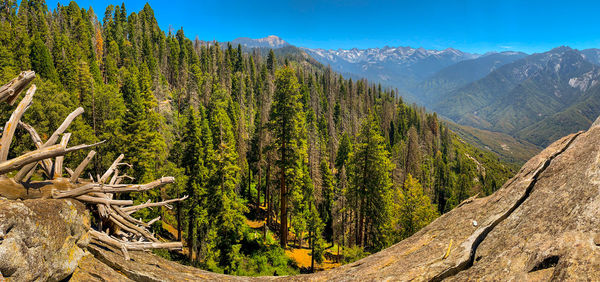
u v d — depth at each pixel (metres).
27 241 3.93
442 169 81.75
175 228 26.75
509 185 7.09
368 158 22.70
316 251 24.34
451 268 5.13
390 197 24.19
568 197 4.89
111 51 78.56
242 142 48.22
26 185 4.97
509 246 4.87
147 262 6.54
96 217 7.08
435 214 21.44
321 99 110.88
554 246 4.02
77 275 4.76
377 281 5.54
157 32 113.38
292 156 22.45
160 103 55.12
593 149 5.63
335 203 37.06
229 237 22.89
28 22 71.12
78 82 43.72
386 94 167.75
